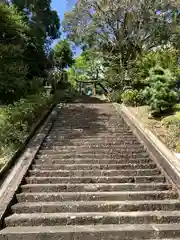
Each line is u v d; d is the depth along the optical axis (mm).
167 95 9648
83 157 6645
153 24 16547
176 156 6570
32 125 8688
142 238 3898
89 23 18438
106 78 18859
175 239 3852
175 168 5828
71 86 24656
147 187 5215
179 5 16391
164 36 16594
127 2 16047
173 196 4930
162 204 4617
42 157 6625
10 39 10711
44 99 11500
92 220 4227
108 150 7039
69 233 3871
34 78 14734
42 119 9938
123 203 4602
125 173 5809
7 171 5629
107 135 8398
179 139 7500
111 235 3898
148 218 4277
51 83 19578
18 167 5840
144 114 10344
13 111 7887
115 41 18406
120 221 4250
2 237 3818
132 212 4457
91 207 4531
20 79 10031
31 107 9062
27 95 11195
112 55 18734
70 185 5172
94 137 8195
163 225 4125
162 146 7113
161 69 10039
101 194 4875
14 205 4527
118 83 17078
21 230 3938
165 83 9750
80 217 4227
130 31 17250
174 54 11758
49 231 3891
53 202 4703
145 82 10586
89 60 23125
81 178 5480
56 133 8625
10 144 6676
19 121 7699
